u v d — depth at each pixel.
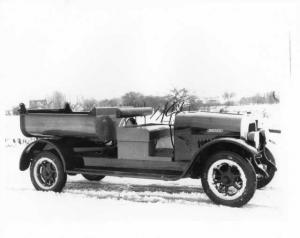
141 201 5.03
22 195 5.44
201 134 5.00
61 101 13.16
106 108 5.56
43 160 5.75
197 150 4.64
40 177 5.82
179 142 5.09
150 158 5.22
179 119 5.10
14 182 6.47
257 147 4.95
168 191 5.59
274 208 4.42
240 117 4.88
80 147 5.88
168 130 5.67
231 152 4.52
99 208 4.70
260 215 4.20
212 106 10.40
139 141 5.27
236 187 4.52
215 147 4.89
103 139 5.47
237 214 4.27
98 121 5.38
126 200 5.08
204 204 4.75
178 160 5.09
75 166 5.67
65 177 5.67
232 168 4.77
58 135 5.71
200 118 5.01
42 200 5.16
